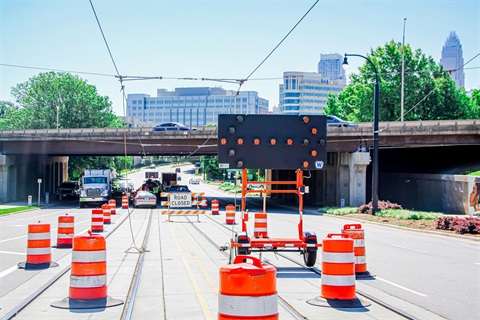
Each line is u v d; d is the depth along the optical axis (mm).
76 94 109375
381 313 10188
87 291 10727
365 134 54562
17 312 10055
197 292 11984
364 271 14547
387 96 87188
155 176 90000
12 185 68125
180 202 38969
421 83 87812
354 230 14672
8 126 114625
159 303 10875
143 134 60875
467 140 52344
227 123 15969
